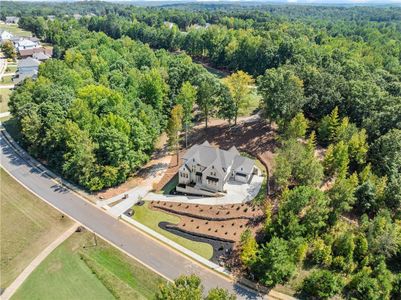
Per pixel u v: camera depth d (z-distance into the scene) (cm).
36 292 4112
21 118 7369
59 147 6825
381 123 6309
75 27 19600
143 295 4072
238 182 6138
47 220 5350
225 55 13088
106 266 4475
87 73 9312
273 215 5169
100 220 5347
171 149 7444
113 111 6875
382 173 5678
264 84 6925
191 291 3083
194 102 8031
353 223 4947
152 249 4772
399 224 4716
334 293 4038
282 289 4175
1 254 4694
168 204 5694
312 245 4647
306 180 5328
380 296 3888
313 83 7338
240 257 4581
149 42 16988
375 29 18588
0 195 5988
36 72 12156
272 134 7338
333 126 6581
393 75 8925
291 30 14750
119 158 6153
